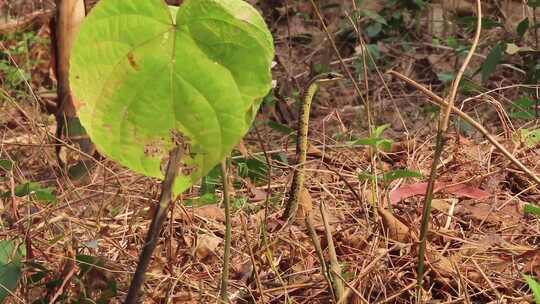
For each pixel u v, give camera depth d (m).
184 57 1.63
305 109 2.86
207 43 1.62
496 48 4.40
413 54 5.66
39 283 2.54
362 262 2.67
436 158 2.35
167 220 2.92
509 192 3.38
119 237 2.92
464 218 3.11
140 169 1.69
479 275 2.64
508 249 2.80
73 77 1.62
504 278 2.67
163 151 1.67
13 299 2.51
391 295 2.54
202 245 2.76
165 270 2.66
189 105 1.64
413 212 3.06
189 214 2.97
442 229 2.90
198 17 1.60
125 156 1.67
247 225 2.96
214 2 1.59
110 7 1.60
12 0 6.01
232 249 2.80
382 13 5.98
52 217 2.97
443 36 5.85
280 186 3.41
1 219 2.94
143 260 1.85
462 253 2.79
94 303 2.33
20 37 5.57
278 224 2.89
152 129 1.66
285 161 3.58
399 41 5.92
